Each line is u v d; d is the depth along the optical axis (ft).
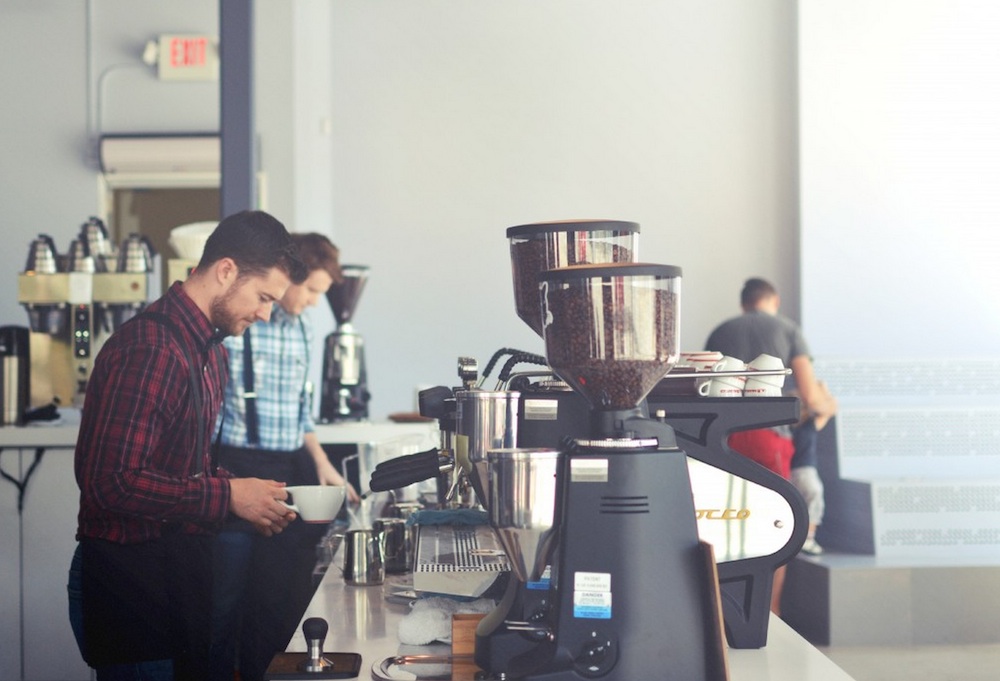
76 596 7.20
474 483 5.26
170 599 7.14
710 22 23.25
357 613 5.64
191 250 14.55
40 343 13.38
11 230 19.08
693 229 23.29
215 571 10.00
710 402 5.16
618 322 4.17
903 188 20.98
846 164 21.99
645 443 4.27
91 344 13.37
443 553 6.25
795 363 16.35
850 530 17.08
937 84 20.79
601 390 4.28
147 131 19.20
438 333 23.11
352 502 10.26
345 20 23.18
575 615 4.16
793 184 23.13
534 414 5.09
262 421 11.09
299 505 7.45
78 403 13.39
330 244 11.28
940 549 16.37
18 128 19.08
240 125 12.09
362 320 23.12
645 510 4.19
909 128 20.88
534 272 5.46
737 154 23.21
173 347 6.94
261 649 10.30
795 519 5.08
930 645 14.71
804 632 15.99
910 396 18.86
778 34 23.12
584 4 23.22
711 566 4.17
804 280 21.97
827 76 22.03
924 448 17.88
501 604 4.59
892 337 21.26
